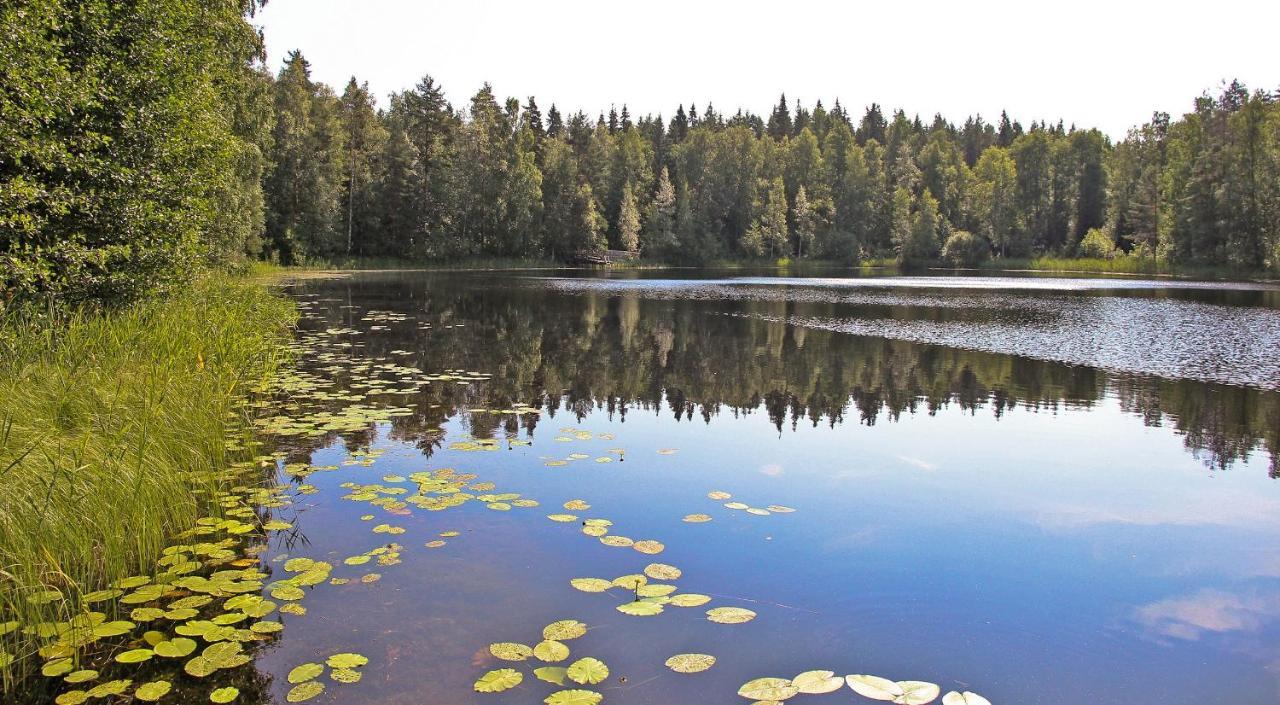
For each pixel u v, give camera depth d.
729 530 4.64
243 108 23.55
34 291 8.00
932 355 12.55
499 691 2.87
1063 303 23.77
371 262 51.06
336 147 48.12
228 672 3.01
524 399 8.70
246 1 20.55
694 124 103.56
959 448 6.72
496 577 3.90
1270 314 19.70
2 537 3.76
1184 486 5.68
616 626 3.43
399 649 3.19
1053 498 5.37
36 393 5.87
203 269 14.15
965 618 3.58
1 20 7.41
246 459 5.91
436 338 14.04
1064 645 3.35
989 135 112.25
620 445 6.69
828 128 101.50
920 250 70.44
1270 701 2.94
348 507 4.92
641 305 22.75
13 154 7.58
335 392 8.65
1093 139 73.88
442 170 54.72
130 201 9.73
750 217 74.12
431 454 6.25
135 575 3.88
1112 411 8.34
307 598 3.64
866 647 3.29
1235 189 48.00
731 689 2.94
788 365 11.52
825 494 5.39
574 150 72.38
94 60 9.50
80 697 2.83
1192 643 3.39
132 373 6.95
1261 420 7.92
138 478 4.51
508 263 57.59
